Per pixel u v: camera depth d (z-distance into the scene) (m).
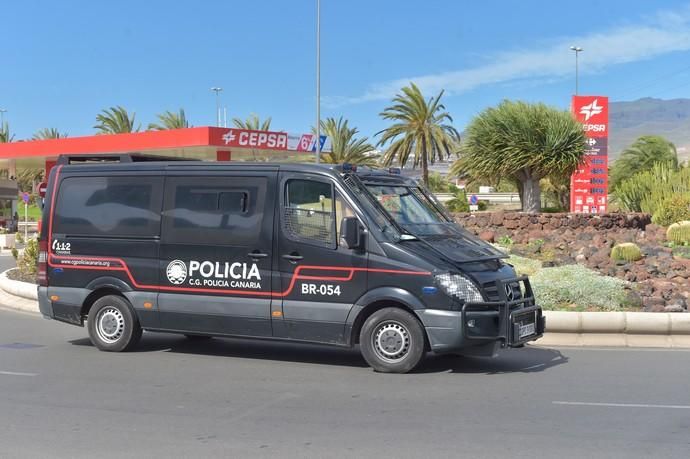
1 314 14.78
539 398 7.66
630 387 8.18
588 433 6.35
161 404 7.45
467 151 26.14
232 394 7.88
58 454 5.84
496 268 9.21
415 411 7.13
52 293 10.77
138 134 32.84
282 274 9.30
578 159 25.00
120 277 10.32
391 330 8.91
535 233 22.00
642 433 6.36
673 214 24.47
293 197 9.34
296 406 7.35
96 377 8.77
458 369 9.24
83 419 6.89
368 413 7.06
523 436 6.26
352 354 10.41
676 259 17.44
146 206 10.20
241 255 9.53
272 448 5.96
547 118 24.95
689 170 28.95
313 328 9.17
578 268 15.65
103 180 10.53
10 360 9.87
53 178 10.92
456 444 6.04
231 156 36.44
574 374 8.94
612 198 36.44
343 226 8.83
